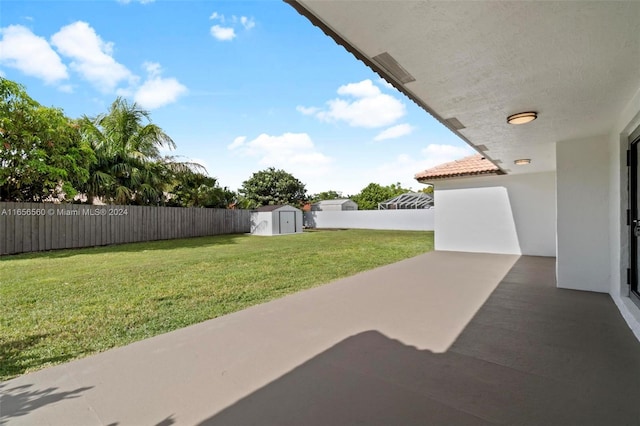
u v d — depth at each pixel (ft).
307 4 5.63
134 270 23.03
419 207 91.20
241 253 32.68
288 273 21.52
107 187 45.34
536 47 7.16
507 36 6.72
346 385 7.40
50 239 37.14
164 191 54.95
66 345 10.02
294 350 9.34
